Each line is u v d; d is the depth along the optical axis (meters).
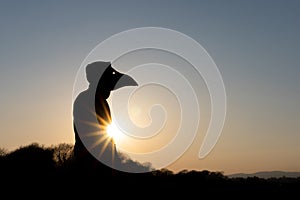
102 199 16.28
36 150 20.84
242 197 19.28
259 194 19.34
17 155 21.00
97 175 16.11
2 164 20.81
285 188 20.25
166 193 17.81
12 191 18.80
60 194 17.19
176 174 19.34
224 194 19.03
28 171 19.66
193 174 19.81
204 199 18.48
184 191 18.48
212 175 20.44
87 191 16.42
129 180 17.03
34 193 18.19
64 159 19.98
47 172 18.91
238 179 20.94
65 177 17.80
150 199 16.98
